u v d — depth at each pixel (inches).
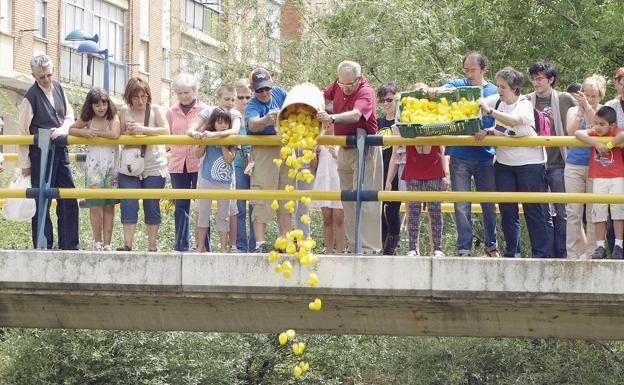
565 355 858.1
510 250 526.0
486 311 510.3
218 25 1147.3
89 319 544.7
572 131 529.7
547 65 545.6
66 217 533.0
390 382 967.0
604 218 514.0
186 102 554.6
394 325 529.3
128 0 1744.6
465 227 519.2
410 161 522.6
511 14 1117.7
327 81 1035.9
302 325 538.0
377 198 491.5
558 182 544.1
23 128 529.3
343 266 478.3
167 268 487.2
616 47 1107.9
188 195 499.2
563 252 555.5
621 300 467.8
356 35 1002.1
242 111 580.1
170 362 909.8
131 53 1749.5
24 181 539.8
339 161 519.5
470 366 888.9
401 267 475.5
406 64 971.9
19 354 905.5
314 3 1149.7
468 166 519.5
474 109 482.3
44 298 519.8
